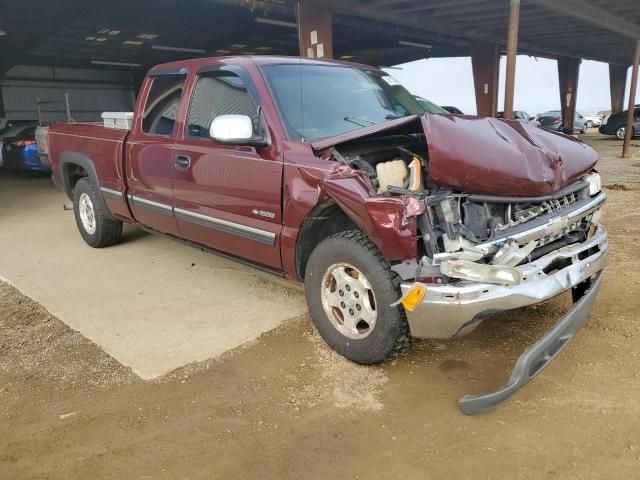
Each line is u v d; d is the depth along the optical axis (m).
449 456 2.60
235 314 4.27
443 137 3.11
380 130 3.38
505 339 3.69
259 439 2.79
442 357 3.50
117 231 6.10
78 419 3.01
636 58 16.11
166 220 4.84
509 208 3.16
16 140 12.87
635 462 2.49
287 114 3.80
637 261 5.14
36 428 2.95
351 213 3.11
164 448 2.75
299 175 3.48
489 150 3.18
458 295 2.82
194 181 4.32
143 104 5.04
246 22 19.06
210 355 3.64
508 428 2.78
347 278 3.32
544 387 3.12
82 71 28.42
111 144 5.34
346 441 2.75
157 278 5.16
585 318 3.21
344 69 4.61
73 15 16.05
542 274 3.03
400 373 3.34
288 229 3.62
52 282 5.15
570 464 2.50
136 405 3.12
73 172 6.50
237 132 3.56
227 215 4.11
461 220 3.08
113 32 20.25
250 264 4.17
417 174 3.14
